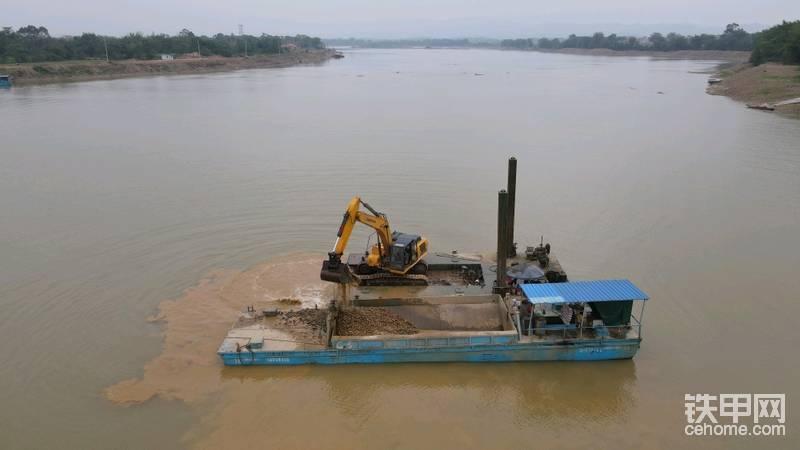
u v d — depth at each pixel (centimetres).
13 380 2245
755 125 7319
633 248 3453
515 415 2089
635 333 2391
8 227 3834
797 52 12494
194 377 2275
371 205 4250
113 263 3278
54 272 3158
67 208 4206
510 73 18688
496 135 6906
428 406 2138
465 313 2631
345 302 2634
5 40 15725
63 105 9462
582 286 2403
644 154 5806
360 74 18512
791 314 2692
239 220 3953
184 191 4612
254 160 5616
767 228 3741
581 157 5716
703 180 4838
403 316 2620
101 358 2386
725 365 2338
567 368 2348
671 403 2138
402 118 8300
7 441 1941
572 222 3891
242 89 12775
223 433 1983
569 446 1939
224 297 2873
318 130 7275
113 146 6250
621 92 11900
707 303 2798
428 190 4606
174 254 3400
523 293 2605
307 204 4272
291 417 2067
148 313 2738
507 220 2852
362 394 2198
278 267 3206
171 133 7031
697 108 9112
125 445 1928
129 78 15788
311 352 2312
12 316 2702
